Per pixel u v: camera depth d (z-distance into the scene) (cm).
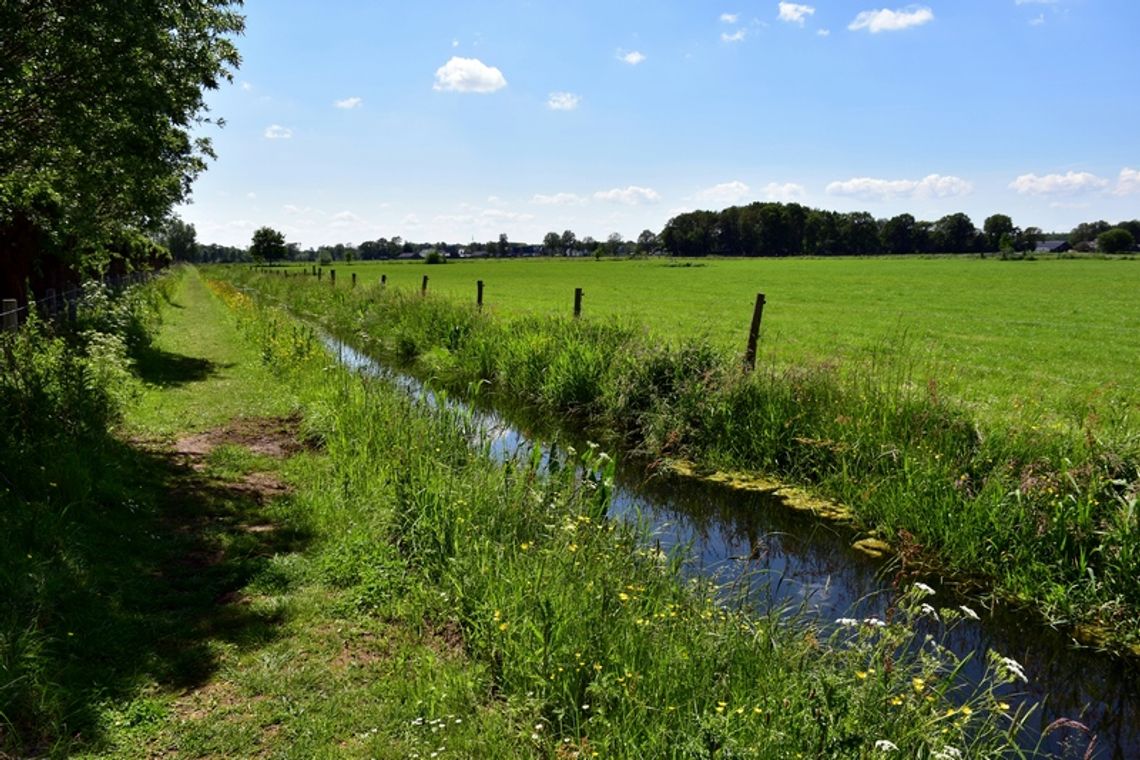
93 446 722
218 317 2558
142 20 860
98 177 1085
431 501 624
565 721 384
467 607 491
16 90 853
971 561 639
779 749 324
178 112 1070
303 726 375
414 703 393
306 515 667
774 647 420
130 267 3225
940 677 471
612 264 11156
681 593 506
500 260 14412
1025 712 453
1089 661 523
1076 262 10288
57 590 467
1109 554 573
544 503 635
